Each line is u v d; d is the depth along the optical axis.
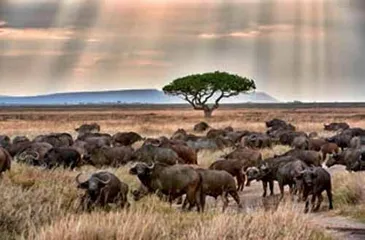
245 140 65.75
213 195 31.84
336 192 34.69
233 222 22.23
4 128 110.31
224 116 170.00
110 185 29.19
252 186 42.00
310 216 28.41
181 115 186.62
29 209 24.42
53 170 39.78
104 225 21.66
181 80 159.62
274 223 22.58
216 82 157.00
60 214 25.86
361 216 28.92
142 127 108.88
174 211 28.59
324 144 60.75
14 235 22.81
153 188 30.94
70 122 138.88
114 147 48.75
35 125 123.44
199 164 49.50
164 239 21.23
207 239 21.03
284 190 40.38
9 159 36.16
